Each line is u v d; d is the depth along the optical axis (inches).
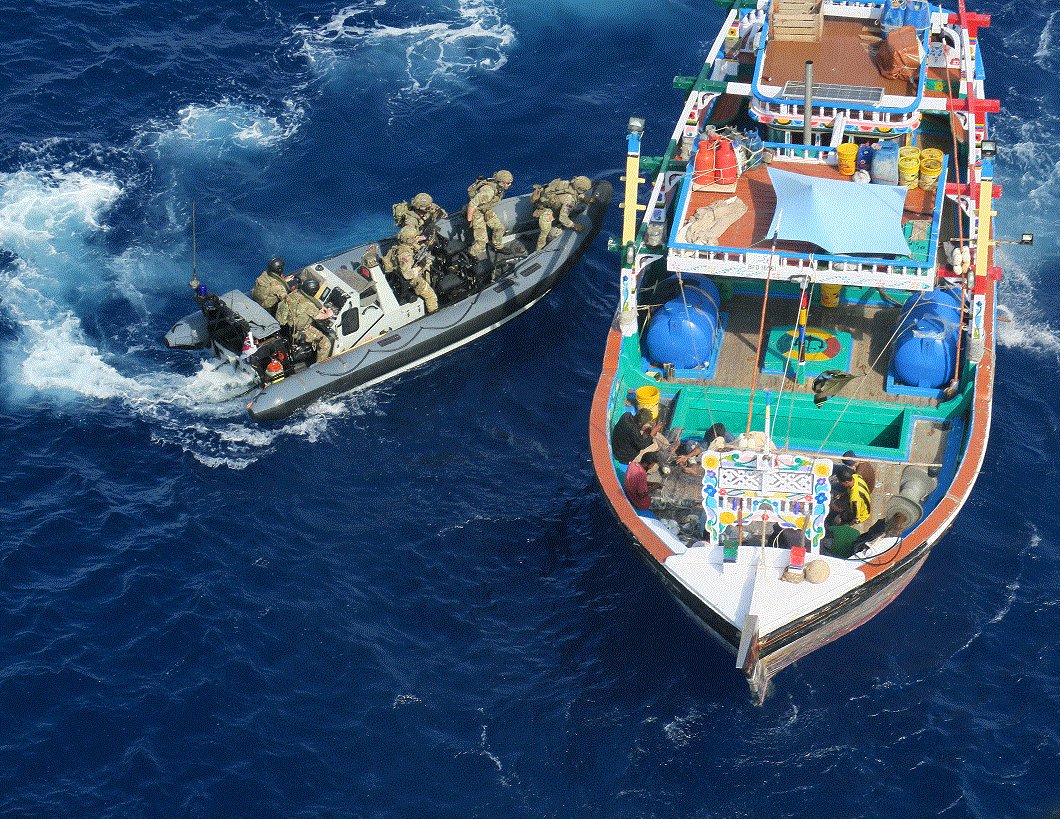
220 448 1194.6
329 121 1546.5
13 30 1627.7
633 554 1095.6
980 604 1050.1
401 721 979.9
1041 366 1242.6
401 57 1632.6
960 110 1168.8
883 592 978.1
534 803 930.7
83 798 924.0
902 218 1075.3
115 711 976.9
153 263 1374.3
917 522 962.7
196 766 945.5
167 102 1562.5
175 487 1155.9
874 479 1019.3
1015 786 933.8
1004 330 1275.8
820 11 1219.2
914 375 1078.4
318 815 920.3
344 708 988.6
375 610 1061.1
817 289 1171.3
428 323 1285.7
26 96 1546.5
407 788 938.7
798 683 998.4
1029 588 1061.1
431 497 1156.5
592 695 997.2
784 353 1123.3
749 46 1270.9
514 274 1326.3
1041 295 1311.5
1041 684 995.9
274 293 1251.8
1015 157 1470.2
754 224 1087.0
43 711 974.4
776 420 1090.7
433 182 1475.1
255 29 1668.3
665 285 1184.2
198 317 1274.6
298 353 1232.8
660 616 1051.3
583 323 1331.2
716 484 916.6
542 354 1298.0
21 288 1336.1
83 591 1059.9
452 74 1609.3
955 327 1081.4
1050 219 1400.1
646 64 1621.6
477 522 1134.4
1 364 1258.0
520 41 1656.0
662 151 1508.4
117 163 1485.0
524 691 1001.5
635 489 993.5
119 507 1131.9
